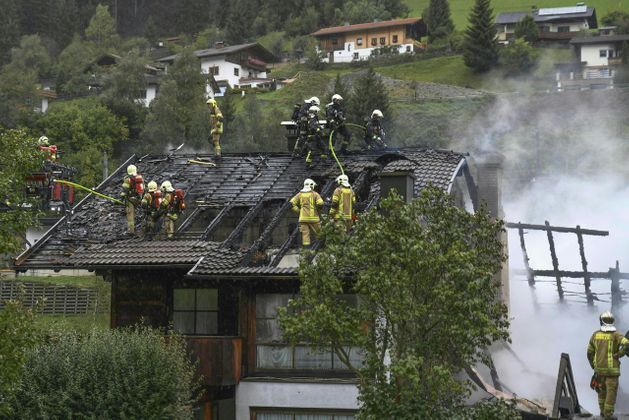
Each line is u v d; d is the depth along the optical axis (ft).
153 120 563.48
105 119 558.97
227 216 178.40
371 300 117.80
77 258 161.79
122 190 172.86
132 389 131.13
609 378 116.88
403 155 184.65
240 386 152.25
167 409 131.34
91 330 144.87
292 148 204.85
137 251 160.35
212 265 150.41
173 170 198.49
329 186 173.58
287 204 166.91
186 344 149.28
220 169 194.90
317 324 117.60
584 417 117.80
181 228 170.81
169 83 584.81
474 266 116.78
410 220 119.03
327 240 124.88
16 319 108.27
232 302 156.66
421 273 115.96
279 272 147.02
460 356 115.55
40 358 132.57
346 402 147.95
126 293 161.68
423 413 113.29
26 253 169.27
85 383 131.95
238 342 152.05
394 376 116.47
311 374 151.53
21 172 115.03
